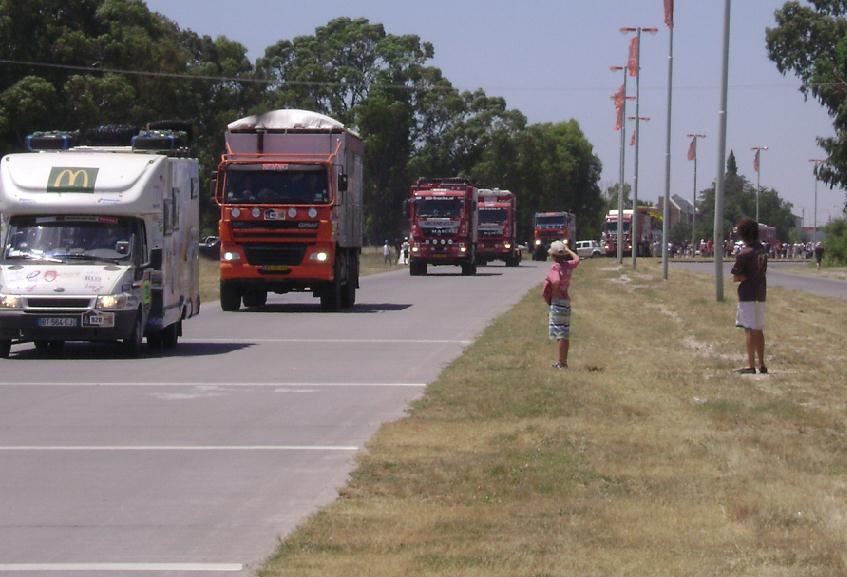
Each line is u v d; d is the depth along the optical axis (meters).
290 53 137.25
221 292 46.84
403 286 66.69
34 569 11.07
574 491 13.70
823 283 78.50
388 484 14.23
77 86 79.88
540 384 22.53
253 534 12.31
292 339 34.44
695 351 29.45
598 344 30.66
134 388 23.73
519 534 11.87
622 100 104.50
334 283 46.12
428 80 137.75
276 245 45.66
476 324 39.69
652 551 11.19
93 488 14.56
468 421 18.77
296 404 21.50
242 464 15.97
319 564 10.93
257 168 45.84
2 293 28.62
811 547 11.21
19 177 29.75
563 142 185.75
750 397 21.11
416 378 25.23
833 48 114.31
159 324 30.58
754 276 24.88
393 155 137.50
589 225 195.62
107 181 29.58
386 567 10.79
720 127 50.09
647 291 57.03
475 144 142.25
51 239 29.58
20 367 27.44
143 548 11.80
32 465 15.99
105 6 87.44
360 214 52.03
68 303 28.58
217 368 27.22
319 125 46.12
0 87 80.62
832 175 109.00
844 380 23.98
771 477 14.28
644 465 15.10
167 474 15.37
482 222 109.12
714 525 12.10
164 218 30.86
